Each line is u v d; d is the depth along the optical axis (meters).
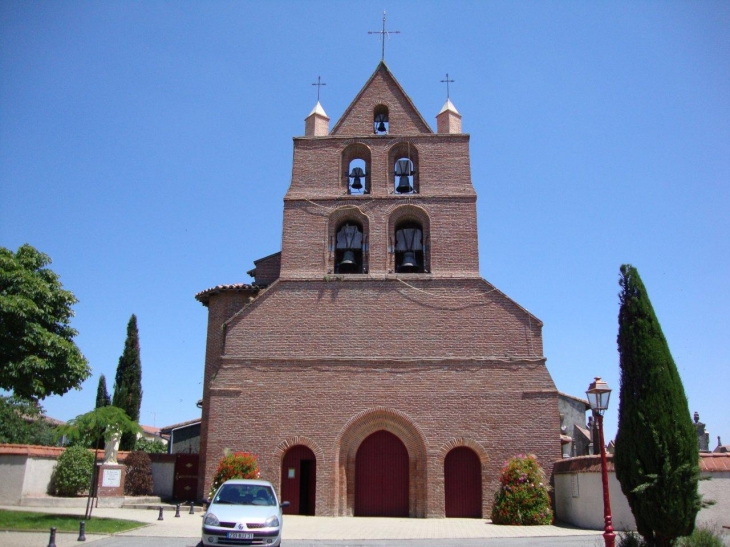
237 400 28.48
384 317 29.58
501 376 28.53
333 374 28.77
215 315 33.28
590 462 24.45
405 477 28.16
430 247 30.77
